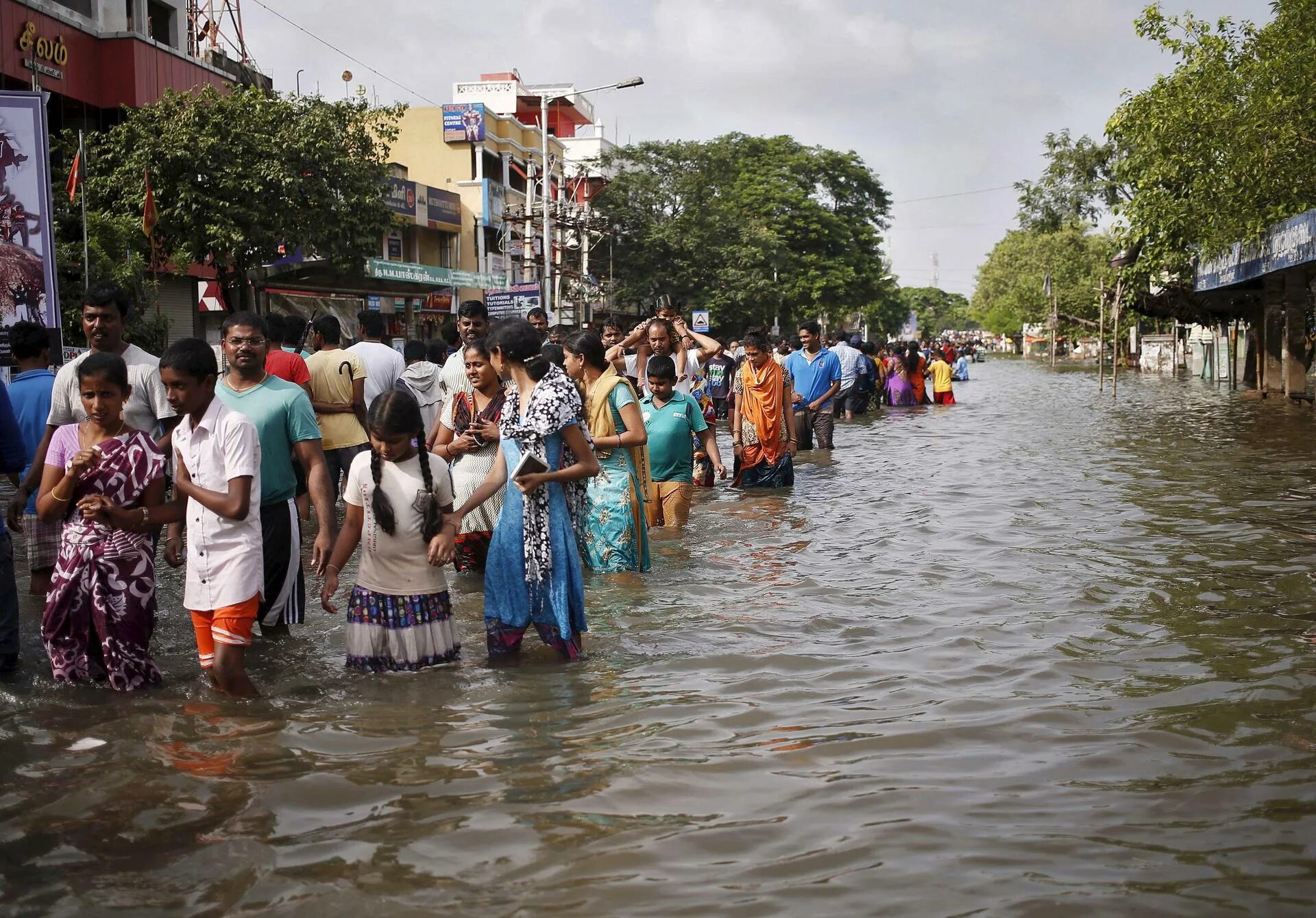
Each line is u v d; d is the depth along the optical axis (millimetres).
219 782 4051
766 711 4828
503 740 4484
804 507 10992
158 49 26359
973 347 89250
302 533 9375
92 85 25078
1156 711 4770
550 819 3730
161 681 5363
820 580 7570
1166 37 21062
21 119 10172
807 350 16375
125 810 3820
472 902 3178
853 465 14703
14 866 3420
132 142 22406
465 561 7734
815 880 3293
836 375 16359
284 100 23422
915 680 5262
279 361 8836
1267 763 4164
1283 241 20172
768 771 4137
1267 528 9180
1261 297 29844
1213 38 20672
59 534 7215
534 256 39875
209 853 3498
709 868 3377
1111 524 9547
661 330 9828
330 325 9344
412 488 5504
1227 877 3287
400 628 5512
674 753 4324
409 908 3146
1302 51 19391
